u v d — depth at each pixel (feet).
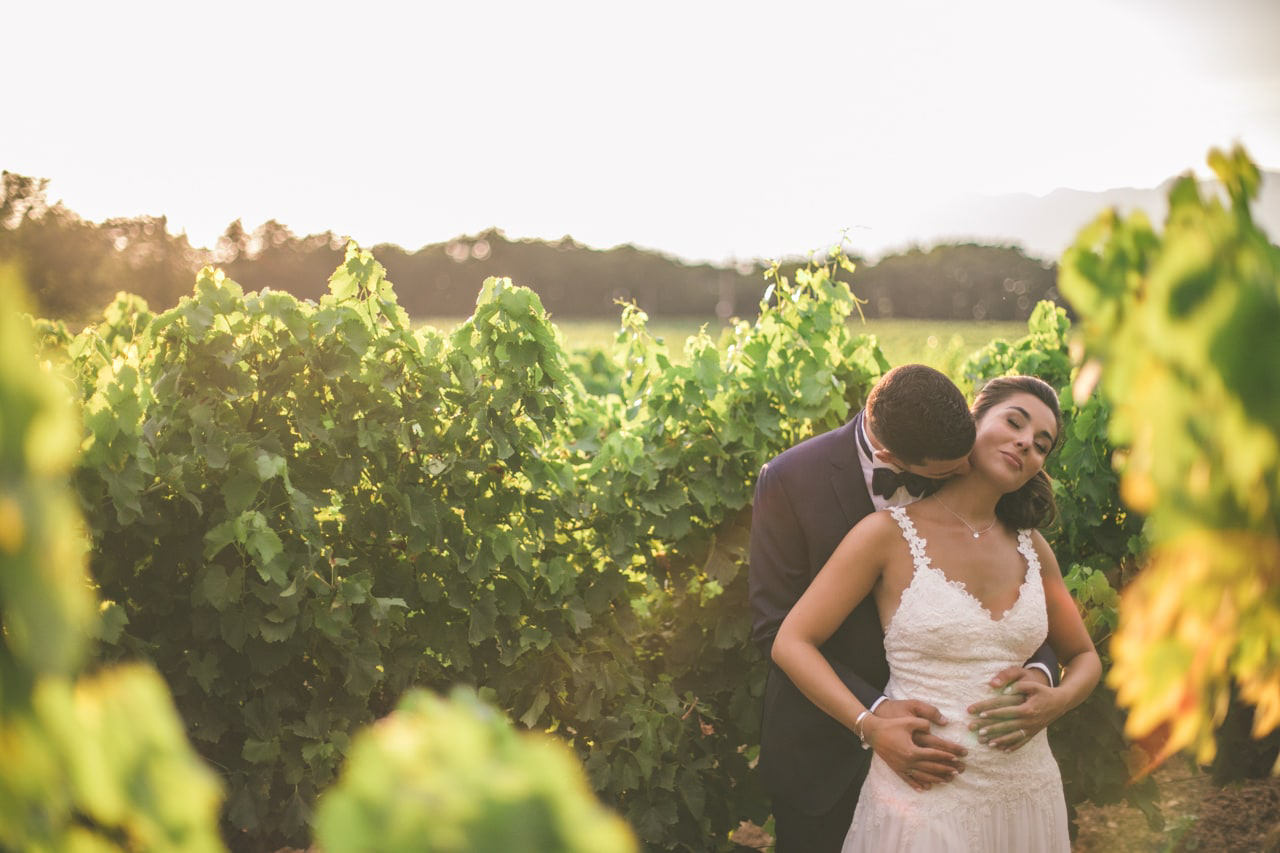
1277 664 3.51
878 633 8.73
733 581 11.90
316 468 10.60
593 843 2.08
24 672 2.33
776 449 12.22
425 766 2.12
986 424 8.33
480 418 10.80
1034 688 8.23
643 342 13.52
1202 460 3.12
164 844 2.38
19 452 2.12
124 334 14.93
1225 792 12.54
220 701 10.34
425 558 10.85
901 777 8.25
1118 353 3.23
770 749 9.41
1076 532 13.15
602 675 11.23
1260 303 2.97
